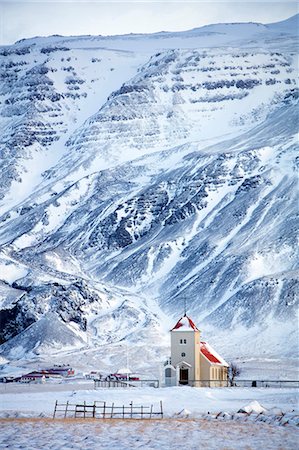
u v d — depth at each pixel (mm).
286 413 184750
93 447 146625
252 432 161625
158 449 146000
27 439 153250
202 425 168875
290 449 147625
